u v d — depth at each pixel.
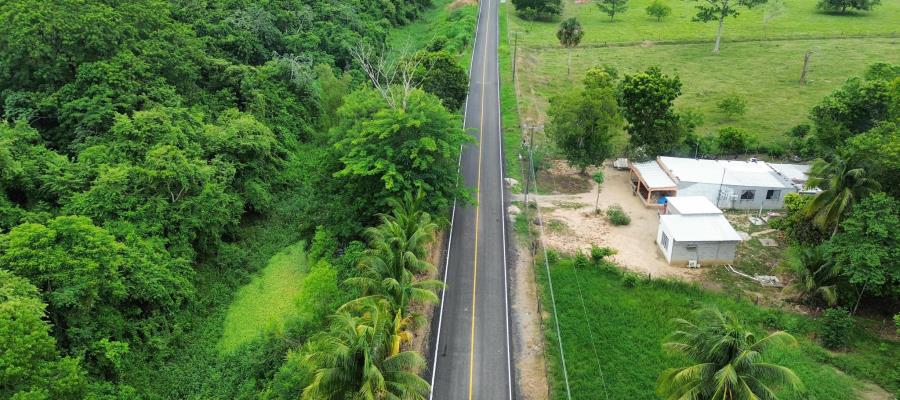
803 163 76.25
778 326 47.72
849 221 45.69
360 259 47.53
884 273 44.41
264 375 43.31
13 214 45.12
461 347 46.56
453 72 84.94
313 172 70.62
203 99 71.25
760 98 99.06
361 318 36.53
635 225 65.38
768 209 68.19
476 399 41.72
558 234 62.94
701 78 109.31
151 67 64.44
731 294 52.41
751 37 131.25
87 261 40.09
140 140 54.78
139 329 44.06
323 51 95.44
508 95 100.56
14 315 33.44
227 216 56.25
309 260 56.16
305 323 46.47
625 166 79.38
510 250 59.84
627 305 50.69
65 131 58.50
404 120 54.81
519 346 46.75
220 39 82.69
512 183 74.19
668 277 55.00
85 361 39.28
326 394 31.05
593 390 41.66
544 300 51.66
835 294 47.53
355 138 56.50
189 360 45.28
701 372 29.58
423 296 42.41
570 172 78.69
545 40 132.75
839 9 146.25
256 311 51.09
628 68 114.88
